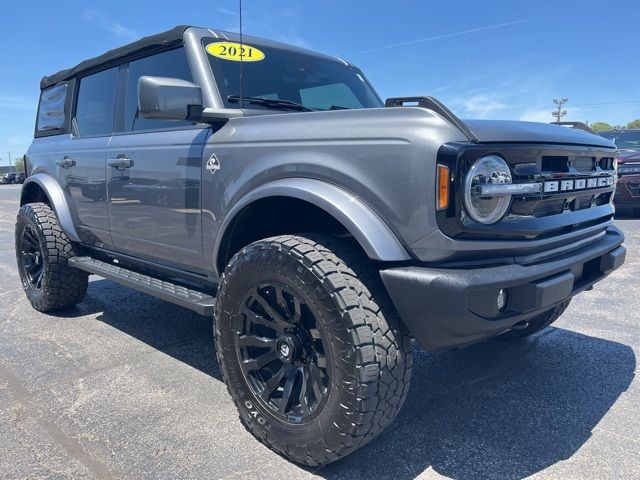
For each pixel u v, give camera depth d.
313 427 2.11
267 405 2.31
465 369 3.19
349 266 2.09
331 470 2.18
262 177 2.39
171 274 3.30
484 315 1.94
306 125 2.30
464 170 1.89
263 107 2.96
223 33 3.18
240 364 2.40
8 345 3.64
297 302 2.16
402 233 2.01
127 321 4.18
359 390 1.95
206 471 2.17
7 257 7.32
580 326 3.93
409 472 2.17
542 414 2.64
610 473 2.15
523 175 2.07
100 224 3.72
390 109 2.06
